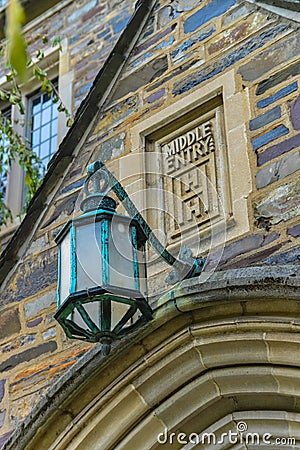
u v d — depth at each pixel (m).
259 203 4.96
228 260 4.87
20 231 6.19
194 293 4.67
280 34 5.50
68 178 6.22
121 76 6.38
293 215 4.77
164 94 5.98
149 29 6.46
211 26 6.01
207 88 5.70
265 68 5.45
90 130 6.29
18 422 5.39
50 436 5.05
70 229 4.50
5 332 5.85
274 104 5.24
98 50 8.82
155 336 4.85
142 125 5.95
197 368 4.75
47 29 9.52
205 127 5.61
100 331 4.30
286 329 4.49
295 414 4.62
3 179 9.01
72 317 4.41
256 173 5.07
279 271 4.49
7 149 7.97
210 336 4.71
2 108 9.77
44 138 9.10
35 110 9.42
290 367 4.53
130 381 4.89
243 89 5.47
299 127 5.03
